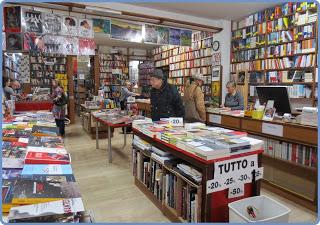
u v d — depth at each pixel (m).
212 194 2.02
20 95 7.11
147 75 11.97
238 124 3.81
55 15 5.15
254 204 2.07
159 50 11.17
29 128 2.75
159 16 6.35
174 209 2.53
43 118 3.57
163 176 2.71
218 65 7.28
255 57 6.45
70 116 9.20
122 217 2.69
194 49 8.59
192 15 6.78
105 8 5.45
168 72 10.36
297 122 3.02
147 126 3.08
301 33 5.34
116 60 12.12
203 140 2.27
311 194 2.88
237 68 7.02
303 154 2.98
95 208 2.89
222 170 2.03
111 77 11.95
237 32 7.05
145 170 3.18
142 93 9.30
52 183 1.37
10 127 2.76
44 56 9.59
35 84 9.49
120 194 3.26
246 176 2.16
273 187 3.29
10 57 8.23
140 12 6.10
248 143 2.13
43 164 1.67
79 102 11.84
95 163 4.55
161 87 3.57
